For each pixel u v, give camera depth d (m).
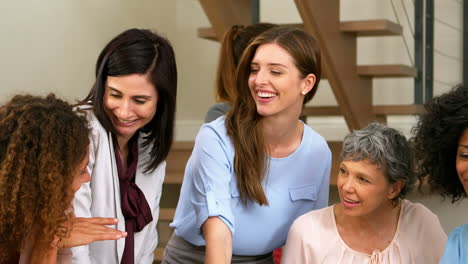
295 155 1.90
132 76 1.69
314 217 1.88
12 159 1.38
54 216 1.40
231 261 1.95
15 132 1.39
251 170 1.83
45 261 1.50
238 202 1.87
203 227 1.81
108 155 1.76
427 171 1.71
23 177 1.38
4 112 1.43
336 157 3.89
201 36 4.09
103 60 1.72
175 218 1.99
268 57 1.76
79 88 4.46
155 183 1.93
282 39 1.77
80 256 1.68
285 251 1.89
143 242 1.90
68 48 4.35
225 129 1.85
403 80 5.10
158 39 1.77
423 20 4.38
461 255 1.65
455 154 1.65
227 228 1.78
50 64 4.21
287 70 1.76
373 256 1.80
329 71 3.96
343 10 5.20
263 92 1.77
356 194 1.74
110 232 1.56
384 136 1.74
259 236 1.91
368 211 1.75
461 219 3.14
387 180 1.74
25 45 4.02
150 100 1.74
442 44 4.96
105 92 1.73
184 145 4.14
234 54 2.40
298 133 1.93
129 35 1.73
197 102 5.48
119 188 1.82
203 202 1.81
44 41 4.16
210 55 5.53
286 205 1.92
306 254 1.85
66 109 1.48
